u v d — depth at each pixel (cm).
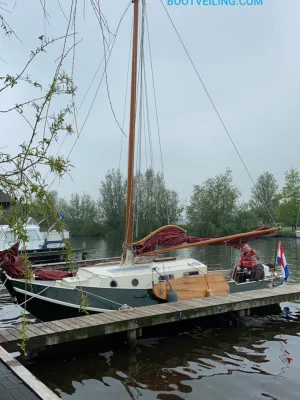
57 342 802
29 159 247
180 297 1091
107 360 820
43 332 801
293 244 4309
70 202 7331
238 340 950
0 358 656
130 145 1239
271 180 6831
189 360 818
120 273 1052
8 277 973
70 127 258
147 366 788
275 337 970
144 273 1070
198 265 1177
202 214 5938
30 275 275
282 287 1247
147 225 4022
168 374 746
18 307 1347
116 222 6844
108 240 6303
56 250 2172
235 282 1204
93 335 844
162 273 1095
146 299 1062
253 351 870
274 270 1417
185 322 1065
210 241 1247
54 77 261
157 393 668
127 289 1039
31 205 247
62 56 269
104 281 1017
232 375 738
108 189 6856
